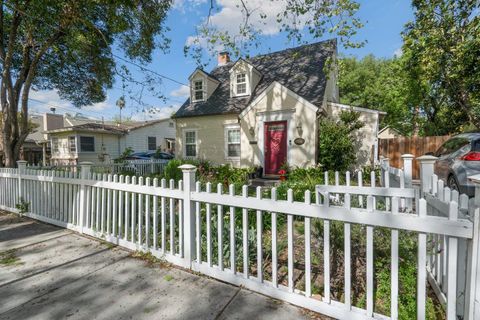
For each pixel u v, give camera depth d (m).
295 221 4.58
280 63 13.27
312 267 2.97
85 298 2.43
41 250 3.54
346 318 2.03
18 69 10.35
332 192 4.16
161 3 8.30
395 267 1.85
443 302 2.05
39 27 7.88
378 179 8.66
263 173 10.72
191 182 2.92
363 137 10.68
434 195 2.52
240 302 2.33
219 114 11.95
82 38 8.09
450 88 11.18
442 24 9.23
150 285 2.64
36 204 5.11
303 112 9.77
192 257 2.96
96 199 4.01
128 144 22.81
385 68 23.92
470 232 1.57
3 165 8.89
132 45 9.91
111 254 3.40
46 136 24.30
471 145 5.51
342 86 25.36
